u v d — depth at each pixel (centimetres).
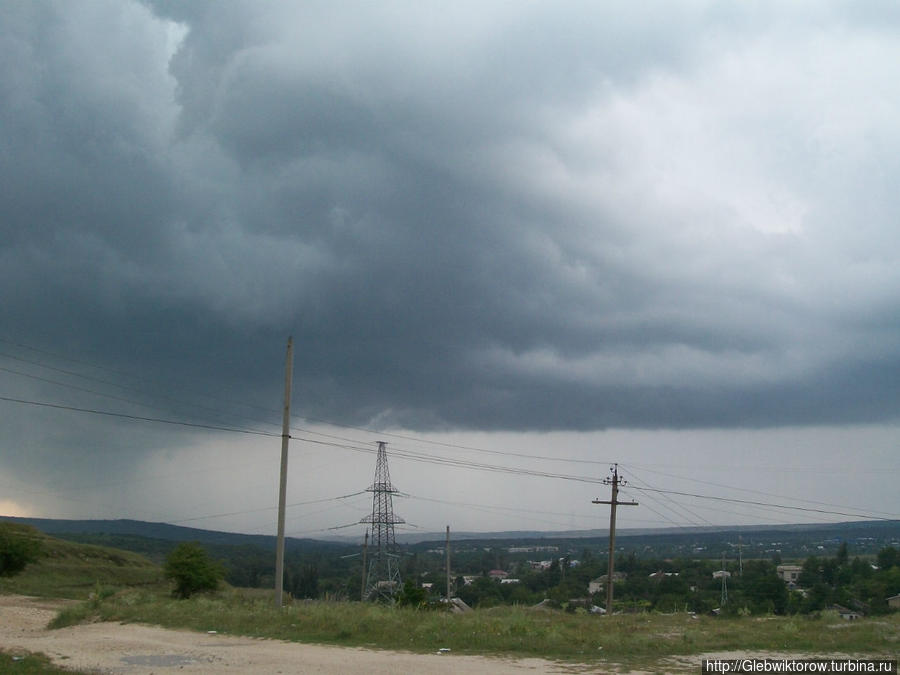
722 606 5144
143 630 2748
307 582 8975
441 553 14325
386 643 2270
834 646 2250
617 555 10862
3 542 6631
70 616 3225
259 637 2459
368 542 7225
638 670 1852
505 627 2470
